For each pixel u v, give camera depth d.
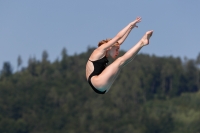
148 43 35.81
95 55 36.62
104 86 35.94
